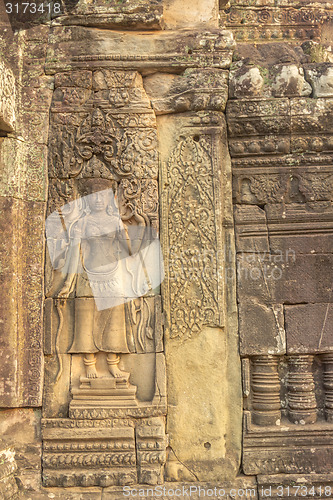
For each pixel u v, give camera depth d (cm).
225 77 394
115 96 394
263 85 401
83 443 365
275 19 463
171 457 368
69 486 359
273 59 415
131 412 366
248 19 465
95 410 366
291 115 391
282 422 380
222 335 375
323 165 397
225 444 373
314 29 461
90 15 400
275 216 394
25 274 379
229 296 386
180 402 371
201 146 389
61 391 375
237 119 395
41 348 375
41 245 384
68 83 396
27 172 388
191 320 375
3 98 348
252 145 396
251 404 382
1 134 375
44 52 402
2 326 360
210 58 396
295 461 368
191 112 393
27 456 364
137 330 379
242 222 396
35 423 371
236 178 399
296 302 386
